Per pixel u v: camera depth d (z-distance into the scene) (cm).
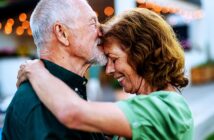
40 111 162
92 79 1237
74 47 177
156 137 160
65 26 174
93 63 186
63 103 156
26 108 165
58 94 160
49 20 173
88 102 159
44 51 177
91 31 179
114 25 184
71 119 154
